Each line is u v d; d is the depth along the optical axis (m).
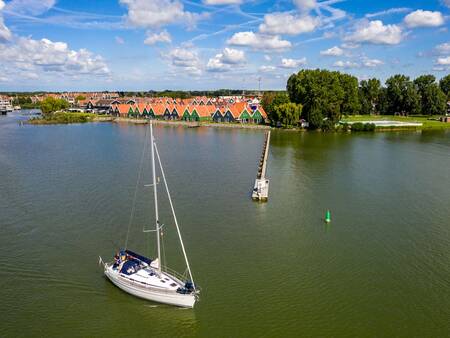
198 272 33.69
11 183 59.91
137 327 27.06
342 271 34.16
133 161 78.06
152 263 31.92
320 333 26.45
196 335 26.30
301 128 137.25
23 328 26.81
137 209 48.59
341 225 44.25
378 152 89.69
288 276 33.22
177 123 156.75
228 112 156.12
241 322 27.50
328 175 67.00
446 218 46.53
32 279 32.44
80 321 27.56
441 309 29.00
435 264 35.50
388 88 185.12
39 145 98.94
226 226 43.59
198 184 60.38
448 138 114.69
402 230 43.00
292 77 144.88
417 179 64.31
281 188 58.66
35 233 41.09
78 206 49.38
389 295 30.69
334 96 131.12
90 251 37.31
